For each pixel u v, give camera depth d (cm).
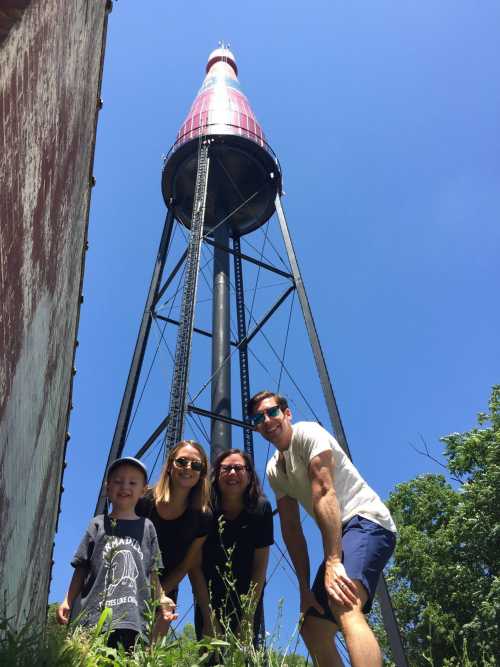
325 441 426
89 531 443
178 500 514
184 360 1234
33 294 369
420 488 2261
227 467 554
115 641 386
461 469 1970
